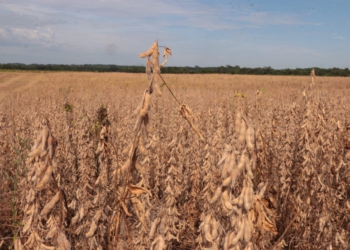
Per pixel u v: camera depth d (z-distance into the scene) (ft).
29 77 157.48
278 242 12.07
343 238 12.24
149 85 7.76
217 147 14.84
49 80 134.31
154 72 7.75
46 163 6.96
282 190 15.26
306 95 14.35
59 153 19.34
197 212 16.87
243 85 107.86
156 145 18.89
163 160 19.63
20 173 15.79
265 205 9.47
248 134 6.40
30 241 7.42
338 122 17.65
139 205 9.16
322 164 13.41
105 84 109.70
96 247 10.64
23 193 12.25
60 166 17.28
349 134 21.01
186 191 18.38
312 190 13.20
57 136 20.42
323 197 13.04
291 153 16.24
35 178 6.87
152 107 33.68
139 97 50.24
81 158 15.01
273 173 16.22
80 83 116.37
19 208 14.97
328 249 11.48
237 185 8.48
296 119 19.01
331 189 13.71
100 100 45.83
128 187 8.56
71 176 16.69
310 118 13.91
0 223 15.01
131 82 124.26
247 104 36.96
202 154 18.26
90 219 11.59
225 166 6.32
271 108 29.96
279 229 15.49
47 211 7.36
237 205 6.39
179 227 15.05
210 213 7.11
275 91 76.18
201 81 126.21
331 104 30.22
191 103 38.96
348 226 13.97
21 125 24.63
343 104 35.63
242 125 6.48
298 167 15.06
